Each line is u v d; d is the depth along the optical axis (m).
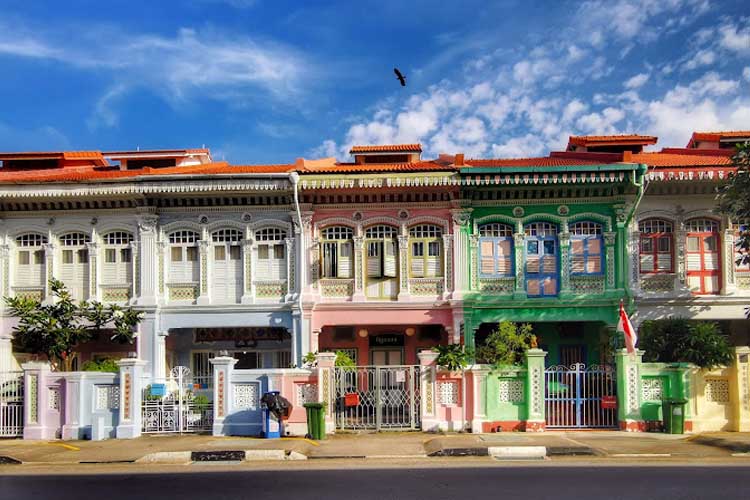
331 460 17.00
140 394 21.41
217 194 26.70
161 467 16.58
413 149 30.66
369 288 26.91
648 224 26.58
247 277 27.05
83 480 14.95
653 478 13.98
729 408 20.86
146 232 27.17
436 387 21.14
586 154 30.16
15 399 21.81
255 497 12.61
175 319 27.08
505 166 26.12
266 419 20.31
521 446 17.62
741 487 13.01
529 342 23.92
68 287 27.47
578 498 12.13
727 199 23.25
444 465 16.09
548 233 26.75
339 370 21.19
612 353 24.30
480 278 26.69
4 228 27.64
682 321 23.52
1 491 13.77
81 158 32.34
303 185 26.08
